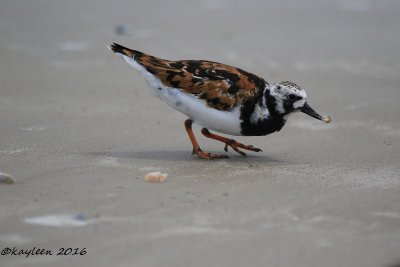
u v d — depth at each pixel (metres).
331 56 20.17
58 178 10.73
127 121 14.66
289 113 11.98
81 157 12.01
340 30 23.16
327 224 9.07
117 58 19.86
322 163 12.05
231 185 10.62
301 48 20.95
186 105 11.94
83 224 8.87
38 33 21.98
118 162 11.79
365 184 10.80
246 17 24.81
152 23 23.50
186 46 20.66
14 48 20.38
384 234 8.77
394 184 10.80
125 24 23.12
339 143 13.37
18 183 10.43
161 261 7.88
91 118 14.72
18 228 8.69
